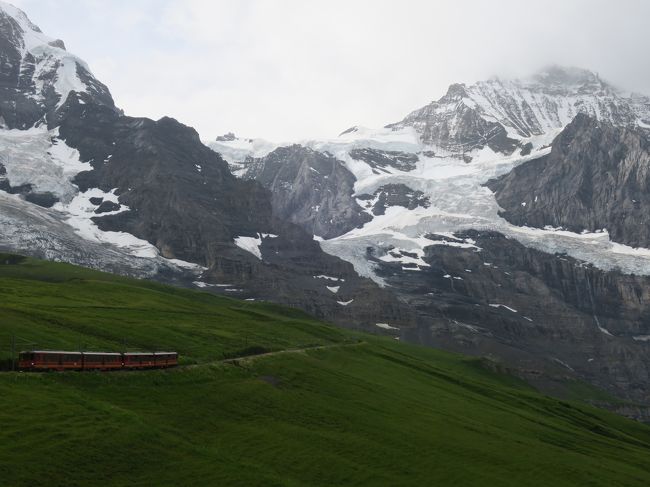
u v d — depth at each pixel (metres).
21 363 105.56
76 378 107.44
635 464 171.00
